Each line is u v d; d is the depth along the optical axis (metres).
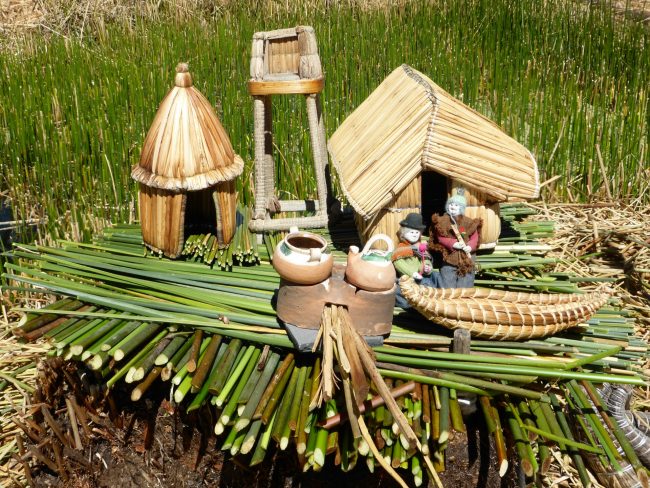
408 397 3.12
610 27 8.45
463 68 7.95
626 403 3.74
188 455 3.57
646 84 7.35
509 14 9.10
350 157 3.97
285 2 10.27
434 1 9.98
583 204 6.00
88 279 3.86
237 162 3.97
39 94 6.71
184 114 3.72
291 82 4.14
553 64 8.17
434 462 3.12
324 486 3.44
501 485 3.43
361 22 9.23
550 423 3.12
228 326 3.40
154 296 3.71
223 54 8.09
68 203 5.58
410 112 3.75
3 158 5.94
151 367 3.27
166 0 10.28
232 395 3.18
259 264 4.04
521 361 3.20
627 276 5.20
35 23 9.73
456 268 3.55
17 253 4.01
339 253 4.18
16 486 3.72
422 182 4.58
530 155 3.97
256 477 3.48
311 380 3.20
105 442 3.73
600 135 6.61
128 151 5.90
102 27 9.35
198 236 4.08
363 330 3.21
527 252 4.23
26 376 4.24
